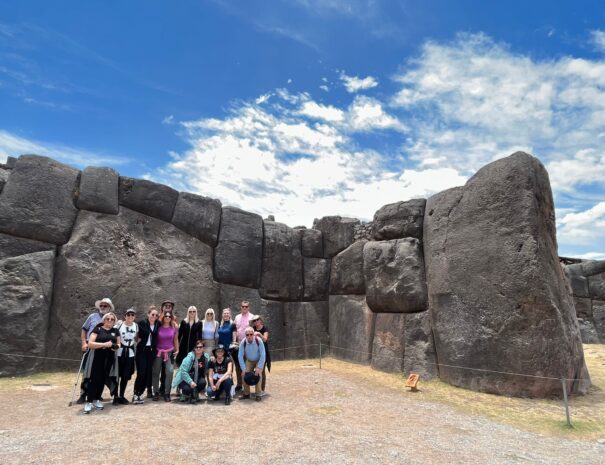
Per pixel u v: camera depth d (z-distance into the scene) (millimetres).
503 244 8938
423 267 11117
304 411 7262
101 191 11023
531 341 8375
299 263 14180
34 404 7168
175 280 11656
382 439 5906
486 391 8812
